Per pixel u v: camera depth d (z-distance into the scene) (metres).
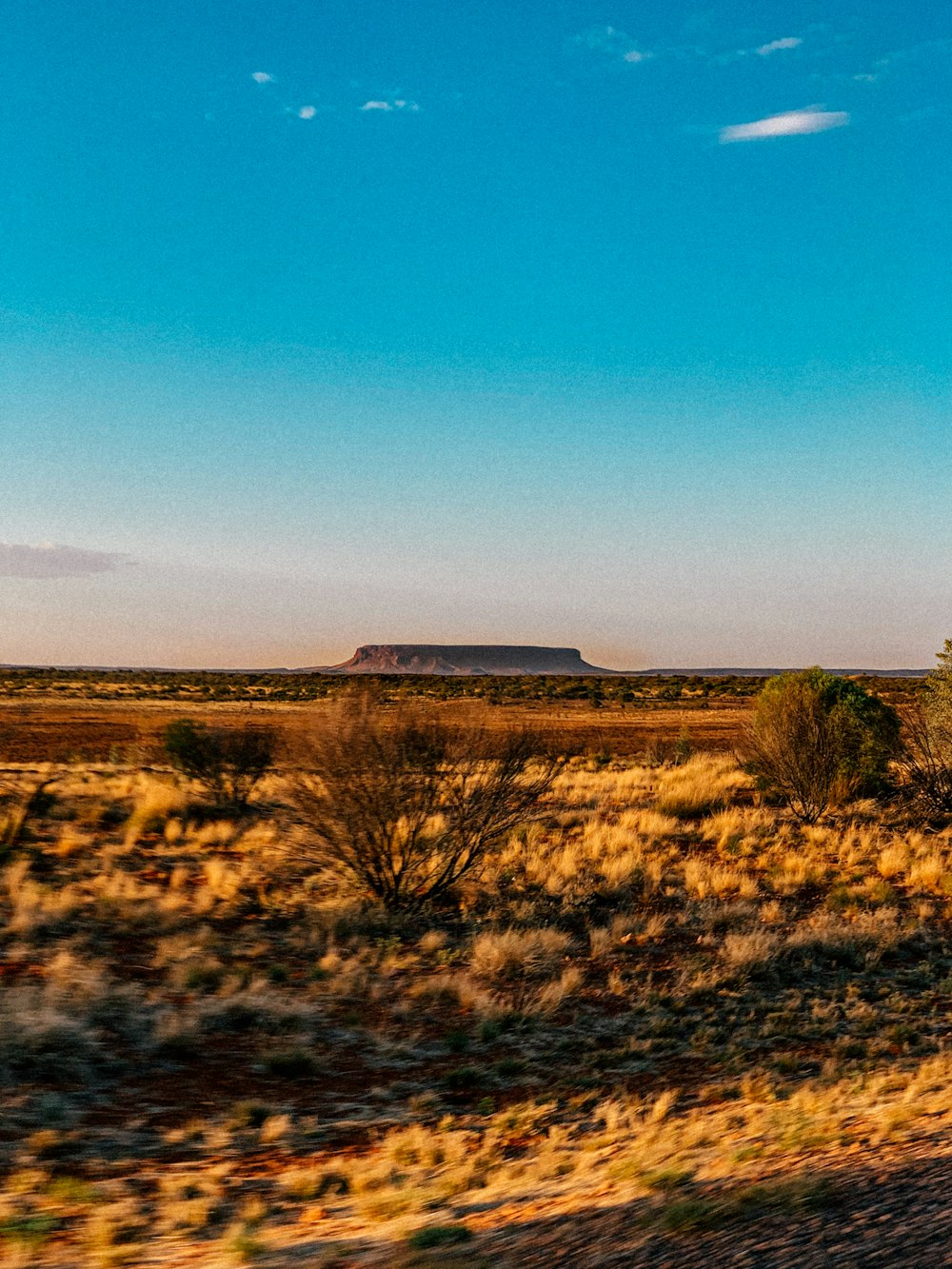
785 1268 3.89
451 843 15.28
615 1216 4.73
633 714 63.31
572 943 13.64
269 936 12.81
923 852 19.02
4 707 57.09
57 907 12.42
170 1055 8.64
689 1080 9.23
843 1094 8.27
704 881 16.88
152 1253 4.75
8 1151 6.34
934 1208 4.53
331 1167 6.39
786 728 22.91
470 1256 4.29
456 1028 10.24
